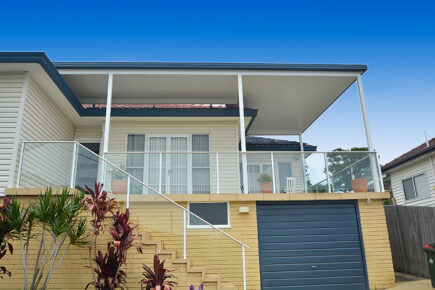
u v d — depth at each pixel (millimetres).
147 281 5789
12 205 5691
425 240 9656
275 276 8375
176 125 11914
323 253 8633
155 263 5832
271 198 8648
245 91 11539
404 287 8188
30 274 6824
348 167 9227
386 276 8508
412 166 15281
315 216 8898
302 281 8406
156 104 12711
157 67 9859
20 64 7953
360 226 8836
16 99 8094
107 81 10688
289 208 8883
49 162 7559
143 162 9109
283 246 8602
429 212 9602
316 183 9016
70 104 10250
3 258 6883
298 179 9016
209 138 11867
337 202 9023
